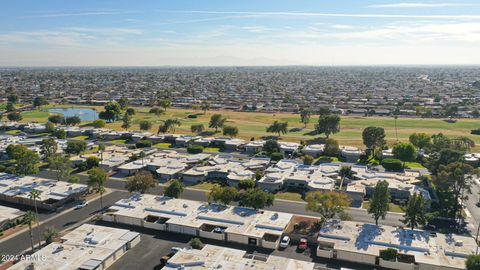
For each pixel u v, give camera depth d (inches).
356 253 3986.2
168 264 3627.0
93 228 4542.3
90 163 7401.6
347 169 6781.5
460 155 6048.2
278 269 3550.7
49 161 6943.9
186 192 6176.2
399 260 3976.4
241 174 6712.6
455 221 5000.0
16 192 5812.0
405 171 7042.3
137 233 4448.8
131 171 7204.7
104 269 3850.9
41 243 4434.1
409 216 4512.8
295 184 6432.1
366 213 5285.4
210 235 4559.5
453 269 3678.6
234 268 3553.2
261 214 4913.9
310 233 4562.0
